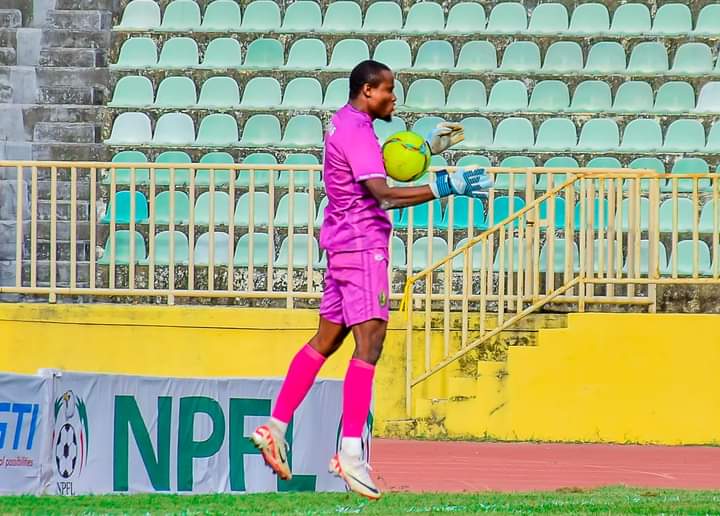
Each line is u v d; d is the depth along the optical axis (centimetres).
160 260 5612
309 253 4809
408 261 4806
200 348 4766
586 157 6097
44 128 6328
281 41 6762
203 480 2941
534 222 4791
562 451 4344
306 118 6369
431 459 4031
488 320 4791
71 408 2808
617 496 3012
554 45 6738
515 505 2758
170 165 4838
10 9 6844
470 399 4688
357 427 2244
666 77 6525
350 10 7025
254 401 2988
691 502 2856
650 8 6962
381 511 2609
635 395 4662
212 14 6994
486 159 6122
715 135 6303
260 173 6059
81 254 5766
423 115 6328
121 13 6956
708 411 4647
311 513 2545
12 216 5912
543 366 4678
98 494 2822
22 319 4762
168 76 6575
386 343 4747
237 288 5403
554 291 4806
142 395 2889
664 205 5928
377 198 2231
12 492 2706
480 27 6938
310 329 4753
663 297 4912
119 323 4766
